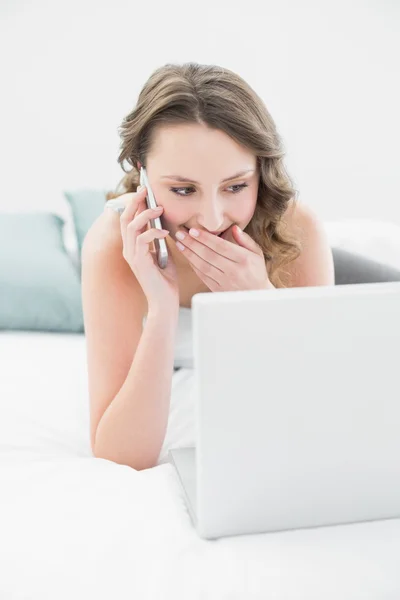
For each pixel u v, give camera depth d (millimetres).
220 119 876
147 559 624
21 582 605
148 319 1016
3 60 2615
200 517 638
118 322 1111
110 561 621
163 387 1003
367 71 2863
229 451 615
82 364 1428
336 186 2982
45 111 2672
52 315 1800
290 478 636
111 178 2754
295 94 2861
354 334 599
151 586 588
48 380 1286
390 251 1694
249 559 611
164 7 2672
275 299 580
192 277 1298
